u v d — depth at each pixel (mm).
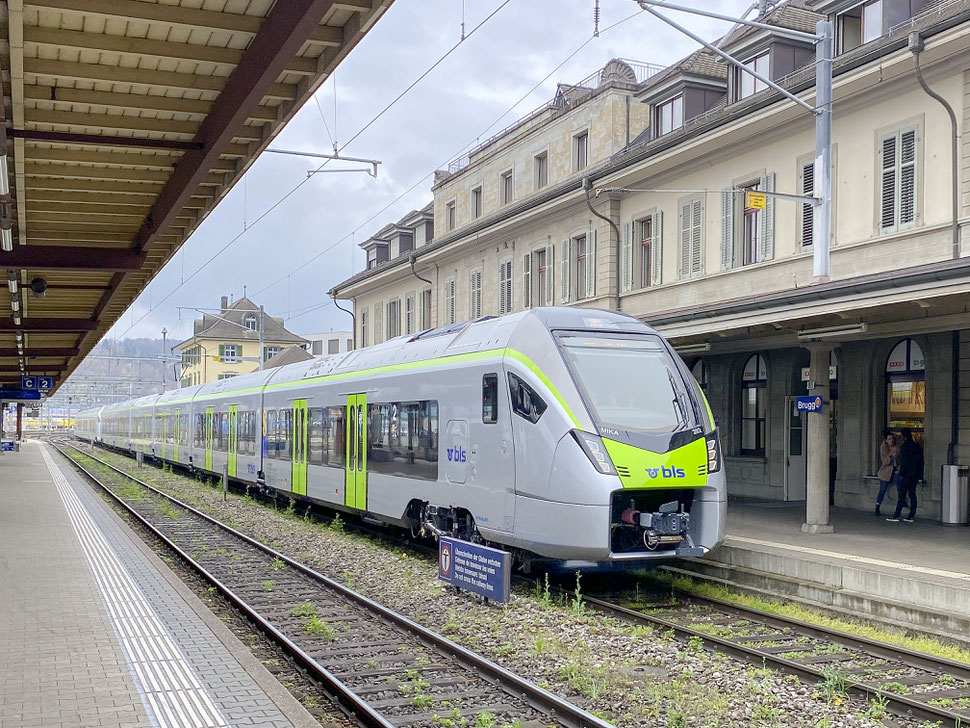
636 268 23703
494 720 6953
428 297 36188
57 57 8812
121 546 15016
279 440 22328
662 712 7211
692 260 21406
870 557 12008
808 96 17422
